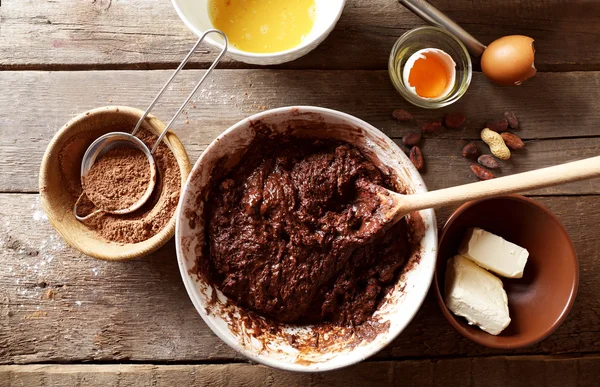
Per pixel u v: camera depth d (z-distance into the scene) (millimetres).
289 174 513
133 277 553
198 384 547
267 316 510
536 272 537
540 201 574
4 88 565
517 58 534
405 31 579
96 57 569
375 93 574
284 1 543
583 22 585
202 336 551
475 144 575
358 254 506
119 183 525
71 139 519
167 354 548
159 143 529
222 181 510
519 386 558
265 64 537
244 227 499
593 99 585
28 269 552
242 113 568
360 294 510
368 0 578
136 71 570
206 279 497
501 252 523
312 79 573
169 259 554
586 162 430
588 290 568
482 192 452
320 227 499
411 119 570
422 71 562
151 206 528
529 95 582
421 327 558
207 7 538
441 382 557
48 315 549
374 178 512
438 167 571
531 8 586
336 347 495
